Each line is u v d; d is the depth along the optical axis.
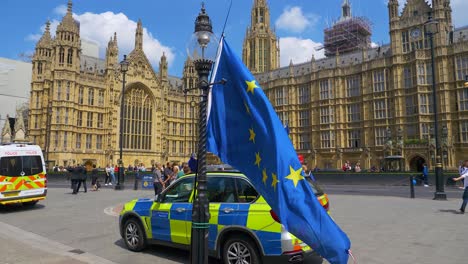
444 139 52.09
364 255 10.14
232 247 8.95
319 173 44.41
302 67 83.06
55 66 67.12
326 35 96.00
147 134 81.31
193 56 6.91
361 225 14.61
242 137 7.25
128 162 75.88
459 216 16.69
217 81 7.64
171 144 88.69
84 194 29.75
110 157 72.00
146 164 79.50
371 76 66.44
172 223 10.28
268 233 8.27
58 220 17.00
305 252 8.27
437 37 58.59
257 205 8.68
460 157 54.72
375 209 19.30
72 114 67.62
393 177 39.59
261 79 90.88
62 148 65.56
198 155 6.65
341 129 69.94
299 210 6.28
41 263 9.55
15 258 10.05
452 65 56.97
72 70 68.25
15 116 88.81
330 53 96.19
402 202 22.53
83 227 15.22
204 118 6.74
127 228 11.51
